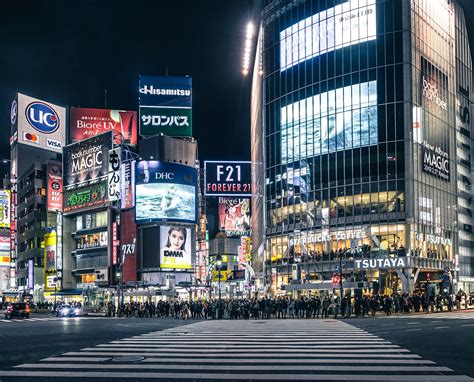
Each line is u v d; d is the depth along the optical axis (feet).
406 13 240.53
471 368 48.88
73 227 352.69
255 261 370.12
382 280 230.48
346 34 251.80
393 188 233.96
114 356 58.34
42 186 403.95
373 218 235.61
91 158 337.11
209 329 99.30
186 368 49.60
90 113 418.72
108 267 306.76
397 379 43.45
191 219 294.25
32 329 109.81
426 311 176.45
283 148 272.31
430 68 253.65
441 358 55.31
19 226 444.14
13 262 435.12
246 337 80.48
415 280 227.81
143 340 76.74
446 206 256.73
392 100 238.48
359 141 243.40
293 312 164.96
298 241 258.16
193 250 297.12
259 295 289.74
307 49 264.93
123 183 301.63
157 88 313.73
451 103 271.69
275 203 273.75
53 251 356.79
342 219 244.01
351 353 59.62
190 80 317.63
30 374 46.93
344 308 154.51
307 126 261.24
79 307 211.82
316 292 240.73
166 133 310.86
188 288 274.16
